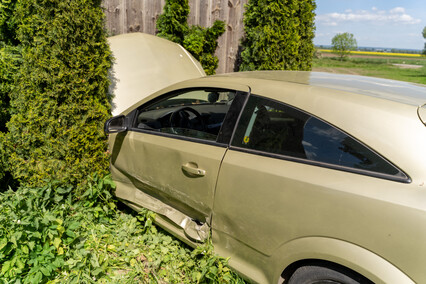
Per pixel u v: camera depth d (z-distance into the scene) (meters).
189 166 2.38
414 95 1.88
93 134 3.19
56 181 3.02
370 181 1.61
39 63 2.87
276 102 2.06
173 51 5.57
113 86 4.64
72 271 2.49
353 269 1.61
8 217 2.53
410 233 1.46
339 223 1.66
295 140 1.92
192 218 2.60
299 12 6.73
